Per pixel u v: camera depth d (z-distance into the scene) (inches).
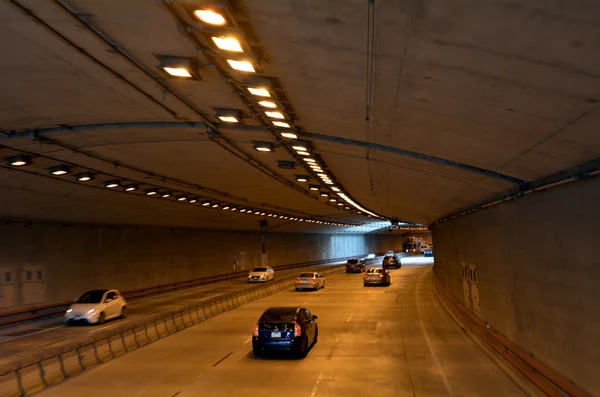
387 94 291.6
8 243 900.6
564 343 367.2
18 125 451.5
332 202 1376.7
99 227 1176.2
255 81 317.1
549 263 395.9
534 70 203.5
